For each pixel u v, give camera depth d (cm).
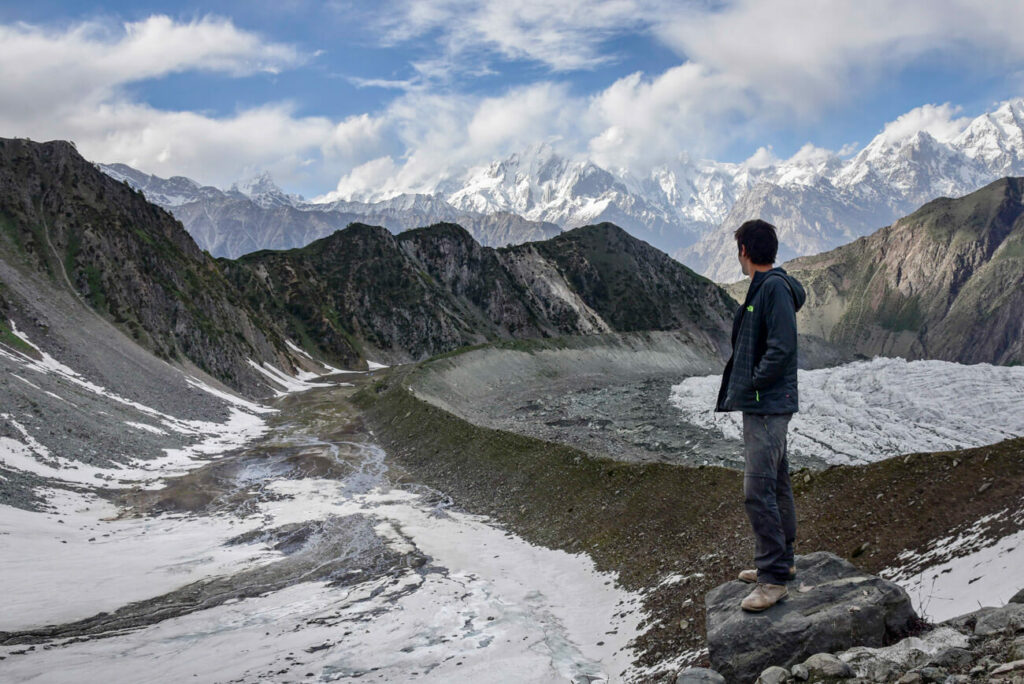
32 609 1862
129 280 7819
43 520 2833
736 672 664
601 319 19538
